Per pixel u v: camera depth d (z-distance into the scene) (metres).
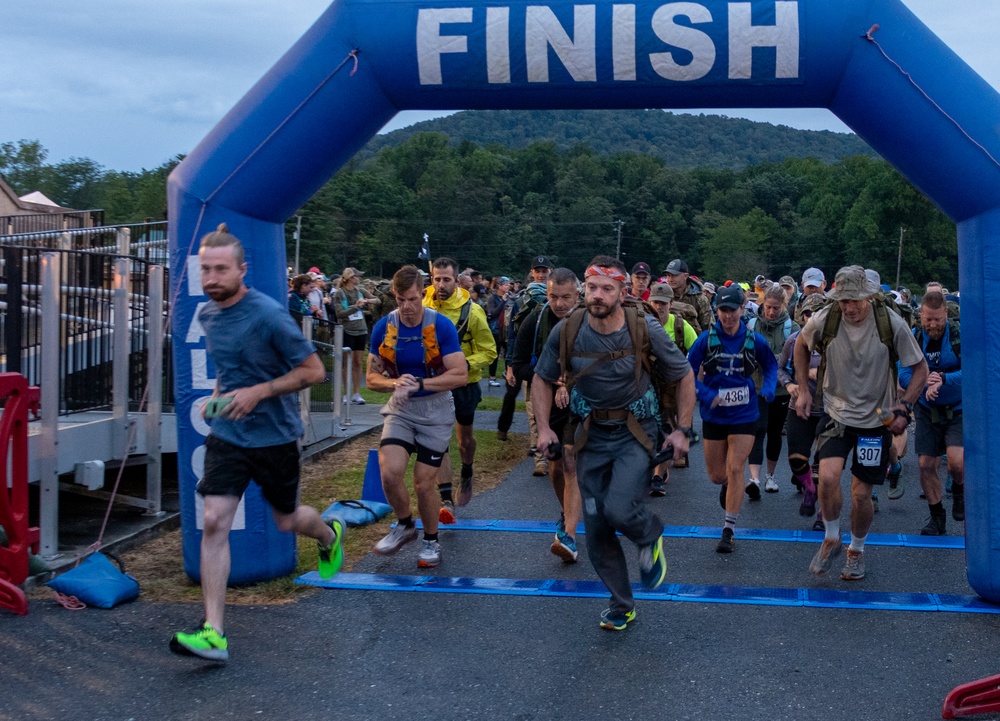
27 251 6.44
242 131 5.63
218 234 4.71
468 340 7.72
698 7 5.38
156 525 7.09
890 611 5.46
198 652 4.41
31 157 111.81
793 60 5.35
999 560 5.40
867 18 5.29
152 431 7.39
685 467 10.79
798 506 8.66
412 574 6.21
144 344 8.02
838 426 6.01
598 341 5.07
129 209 103.44
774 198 142.50
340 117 5.63
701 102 5.59
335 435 11.52
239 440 4.70
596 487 5.14
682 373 5.09
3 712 4.06
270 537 5.89
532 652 4.83
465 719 4.08
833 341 5.99
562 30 5.45
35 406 5.69
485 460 10.64
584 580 6.05
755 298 21.58
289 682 4.43
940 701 4.27
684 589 5.86
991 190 5.25
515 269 132.50
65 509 7.56
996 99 5.24
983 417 5.43
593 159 152.38
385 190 127.69
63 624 5.09
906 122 5.32
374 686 4.40
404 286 6.08
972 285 5.42
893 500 9.03
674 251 137.62
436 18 5.50
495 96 5.62
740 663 4.69
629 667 4.64
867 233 102.25
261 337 4.71
